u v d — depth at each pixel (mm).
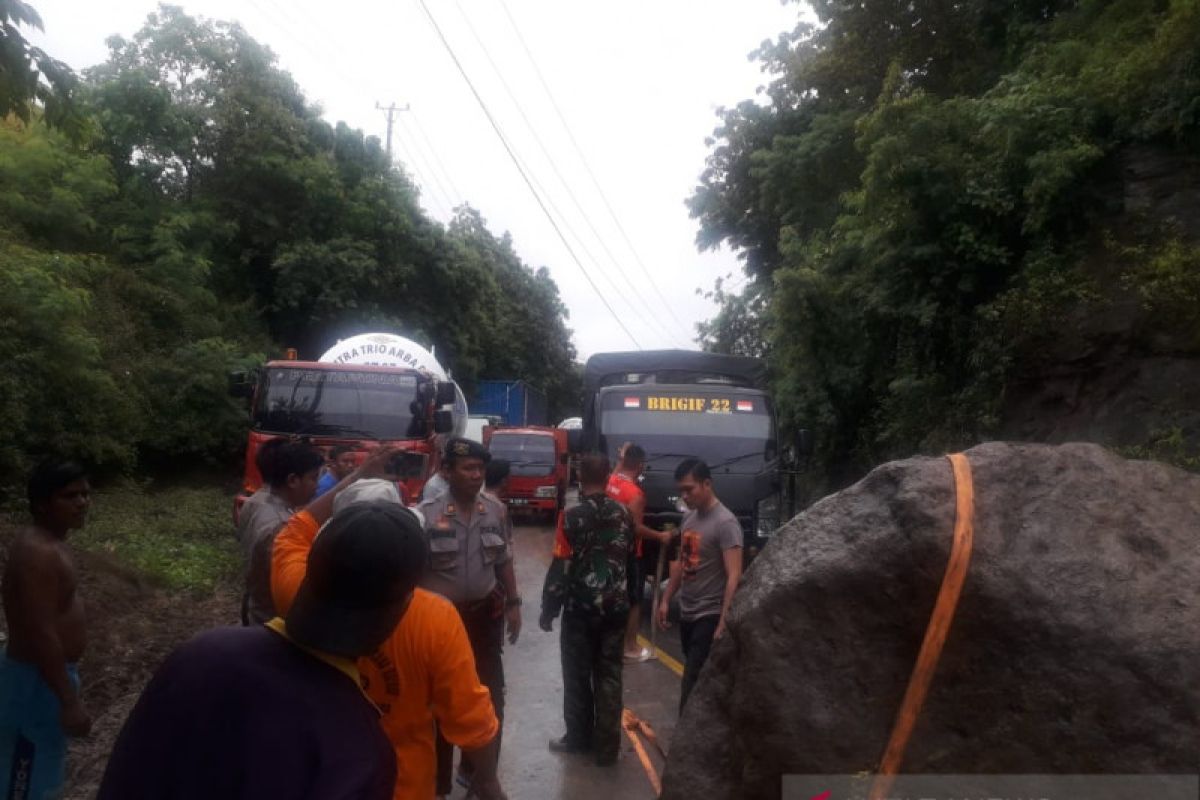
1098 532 2496
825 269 16172
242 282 24094
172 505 15711
